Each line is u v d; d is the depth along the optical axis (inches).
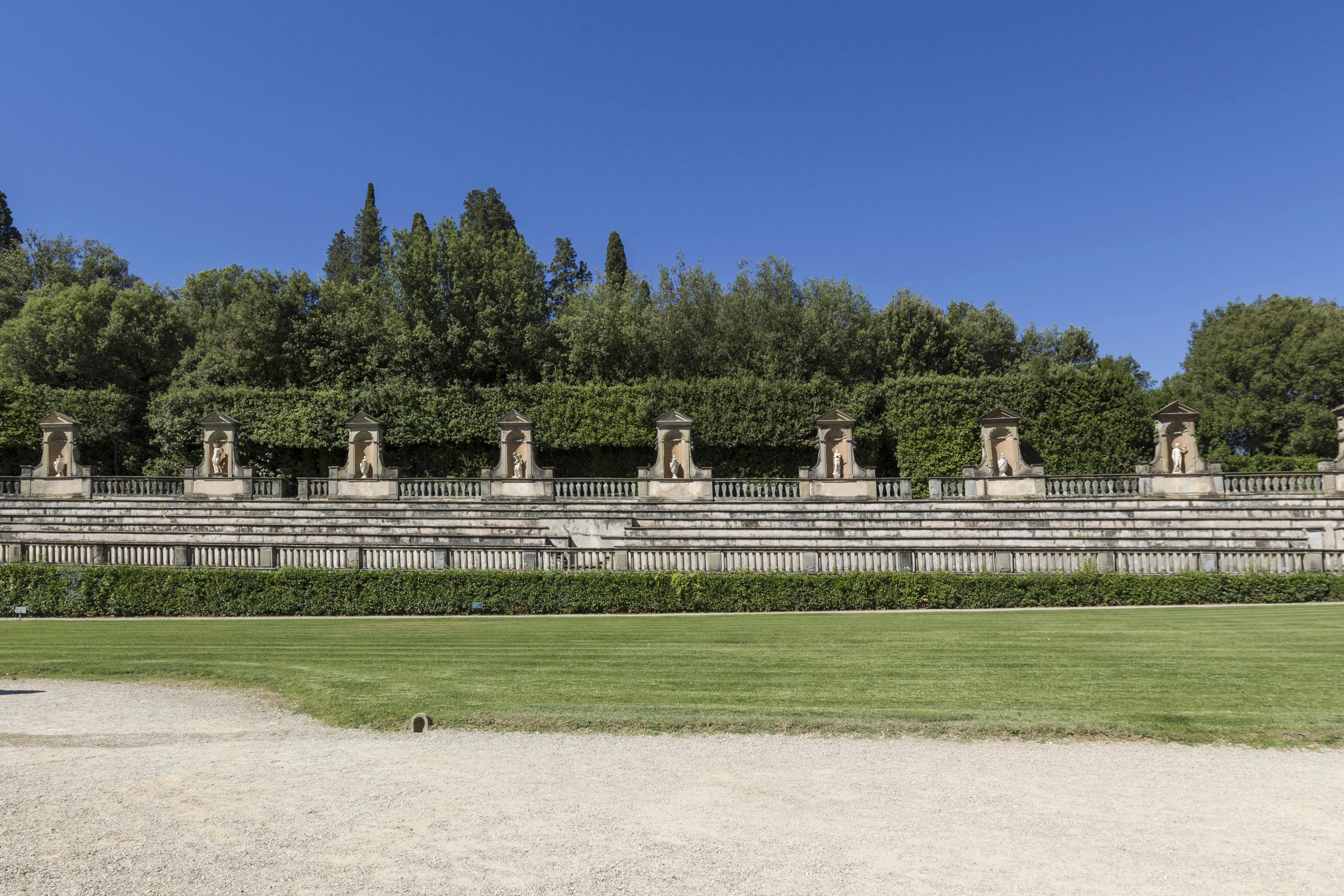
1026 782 309.0
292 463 1761.8
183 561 989.8
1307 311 2283.5
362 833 254.7
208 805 281.1
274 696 464.1
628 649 597.3
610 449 1817.2
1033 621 743.1
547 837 251.6
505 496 1409.9
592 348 1926.7
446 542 1233.4
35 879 218.7
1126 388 1710.1
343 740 370.9
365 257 3284.9
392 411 1737.2
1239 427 2263.8
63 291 2129.7
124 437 1899.6
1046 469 1706.4
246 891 212.2
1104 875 225.8
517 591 914.1
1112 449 1694.1
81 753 350.9
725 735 373.1
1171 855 239.9
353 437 1456.7
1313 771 321.1
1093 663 512.4
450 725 391.5
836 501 1378.0
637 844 245.9
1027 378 1742.1
